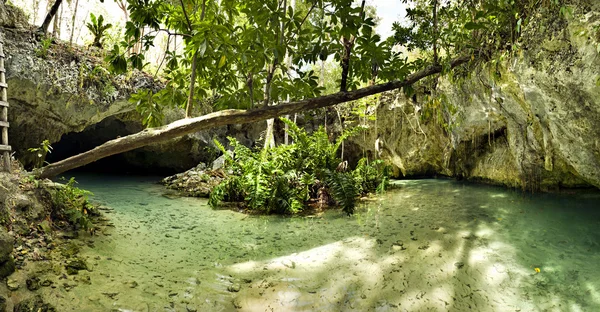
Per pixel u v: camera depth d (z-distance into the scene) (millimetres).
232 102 3293
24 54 5945
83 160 3305
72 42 7785
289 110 2922
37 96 6133
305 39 2889
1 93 3615
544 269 3250
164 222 4961
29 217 3301
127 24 2854
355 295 2906
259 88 3490
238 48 2619
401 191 7918
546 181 6465
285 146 7258
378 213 5738
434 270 3340
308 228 4930
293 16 2781
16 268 2578
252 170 6465
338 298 2855
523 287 2963
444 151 9375
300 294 2910
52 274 2682
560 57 3451
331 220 5395
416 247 3945
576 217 4812
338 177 6113
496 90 5559
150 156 10531
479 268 3338
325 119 11133
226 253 3832
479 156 8406
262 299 2812
